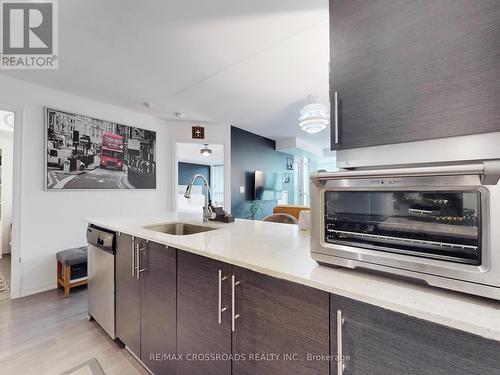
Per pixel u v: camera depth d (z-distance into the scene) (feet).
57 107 8.98
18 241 8.07
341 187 2.66
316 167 24.77
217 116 12.57
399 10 2.44
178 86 8.84
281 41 6.19
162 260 4.38
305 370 2.57
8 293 8.34
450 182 2.03
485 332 1.61
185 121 13.35
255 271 3.00
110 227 5.73
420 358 1.91
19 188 8.11
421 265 2.15
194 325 3.79
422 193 2.24
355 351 2.23
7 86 7.89
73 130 9.34
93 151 9.91
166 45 6.33
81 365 4.99
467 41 2.08
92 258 6.52
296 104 10.80
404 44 2.40
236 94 9.63
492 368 1.63
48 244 8.71
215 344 3.49
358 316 2.21
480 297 1.99
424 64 2.29
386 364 2.06
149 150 12.05
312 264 2.93
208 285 3.57
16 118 8.08
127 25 5.54
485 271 1.85
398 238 2.36
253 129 15.58
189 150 20.58
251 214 16.34
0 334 6.02
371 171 2.36
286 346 2.72
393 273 2.31
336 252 2.67
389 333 2.04
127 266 5.25
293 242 4.12
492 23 1.97
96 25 5.53
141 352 4.88
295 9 5.07
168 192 12.94
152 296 4.58
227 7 5.00
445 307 1.87
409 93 2.38
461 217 2.01
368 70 2.65
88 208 9.78
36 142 8.47
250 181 16.35
